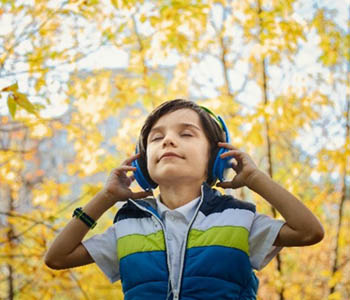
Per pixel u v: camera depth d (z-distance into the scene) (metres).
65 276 4.94
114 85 5.77
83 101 5.73
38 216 5.13
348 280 5.95
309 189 6.39
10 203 5.95
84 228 1.99
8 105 3.24
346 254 6.48
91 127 5.88
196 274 1.74
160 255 1.80
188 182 1.92
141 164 2.07
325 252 6.36
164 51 5.46
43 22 4.46
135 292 1.77
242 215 1.85
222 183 2.02
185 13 4.87
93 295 5.98
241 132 5.23
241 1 5.71
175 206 1.93
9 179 5.59
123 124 5.67
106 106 5.80
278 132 6.27
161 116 2.01
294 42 5.32
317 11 5.91
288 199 1.85
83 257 1.98
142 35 5.57
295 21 5.26
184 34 5.40
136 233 1.88
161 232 1.85
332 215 6.70
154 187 2.10
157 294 1.74
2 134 6.64
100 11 4.92
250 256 1.84
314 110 5.82
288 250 6.26
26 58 4.41
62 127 5.74
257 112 5.21
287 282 5.94
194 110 2.02
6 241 4.64
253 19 5.66
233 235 1.79
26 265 4.76
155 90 5.79
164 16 4.78
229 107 5.32
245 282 1.79
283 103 5.41
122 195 2.02
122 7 4.44
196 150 1.92
